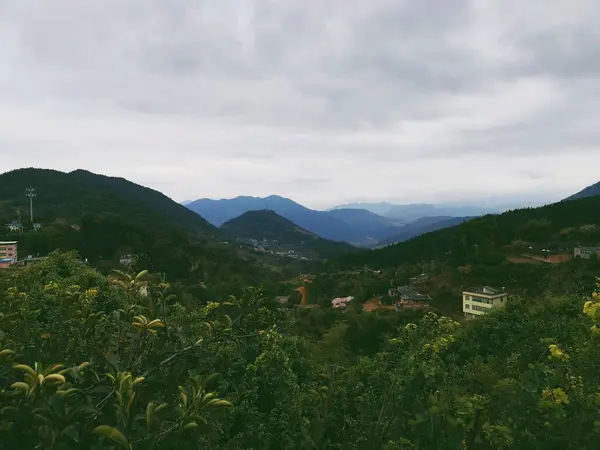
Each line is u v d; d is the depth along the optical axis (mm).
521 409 2656
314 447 3234
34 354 2477
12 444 1531
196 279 79000
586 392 3023
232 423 3254
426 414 2709
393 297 67438
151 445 1679
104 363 2424
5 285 3820
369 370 3824
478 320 13211
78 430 1668
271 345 3387
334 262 120875
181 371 2535
